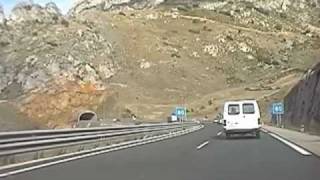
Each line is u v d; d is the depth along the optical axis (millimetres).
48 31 108188
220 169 16234
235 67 160375
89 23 138125
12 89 81625
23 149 17719
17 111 49656
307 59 173125
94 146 26297
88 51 120125
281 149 24859
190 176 14453
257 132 36938
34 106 54531
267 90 130125
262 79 150375
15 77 84250
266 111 105375
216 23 187000
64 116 56281
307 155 21312
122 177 14375
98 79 91438
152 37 159125
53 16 117688
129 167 17219
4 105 49375
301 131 43969
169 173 15289
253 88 134875
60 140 21156
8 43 95875
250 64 164375
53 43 102188
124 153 23672
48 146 19953
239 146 27688
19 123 44750
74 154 22594
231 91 133875
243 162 18516
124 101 117125
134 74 135875
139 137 34750
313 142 28453
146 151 24875
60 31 112938
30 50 94375
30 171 16078
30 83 82562
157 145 29578
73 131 22938
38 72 85375
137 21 167250
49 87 59469
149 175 14820
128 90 124125
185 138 38094
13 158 18000
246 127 36812
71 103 58344
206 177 14164
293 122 65188
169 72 143250
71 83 61906
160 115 107812
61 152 22391
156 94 129375
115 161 19547
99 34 133000
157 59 147375
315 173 14789
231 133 37469
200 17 198875
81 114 56531
